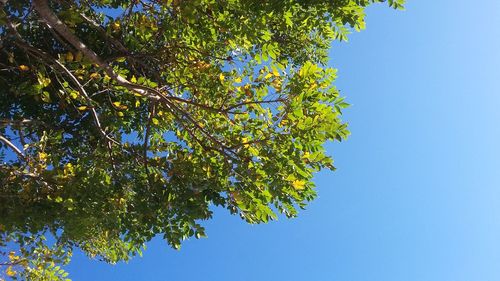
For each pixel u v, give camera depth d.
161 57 10.44
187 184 8.85
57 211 8.50
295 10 8.52
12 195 8.36
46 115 11.22
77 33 11.04
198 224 8.62
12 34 8.85
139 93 9.15
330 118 7.84
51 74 10.79
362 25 8.34
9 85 10.59
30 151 10.19
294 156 7.90
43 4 7.88
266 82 9.08
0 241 9.17
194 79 10.18
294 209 8.55
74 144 11.24
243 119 9.10
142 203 8.74
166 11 9.62
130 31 10.50
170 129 10.99
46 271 10.95
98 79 10.16
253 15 8.23
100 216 8.66
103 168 9.48
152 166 9.50
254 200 8.52
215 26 8.74
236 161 8.43
